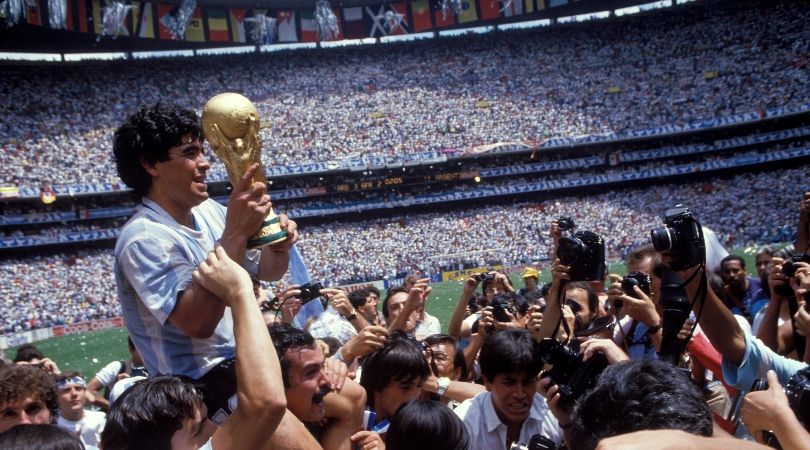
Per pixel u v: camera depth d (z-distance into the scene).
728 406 5.73
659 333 5.70
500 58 72.88
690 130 66.81
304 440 3.68
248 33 70.31
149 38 66.88
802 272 5.36
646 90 69.44
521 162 70.88
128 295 3.64
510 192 69.62
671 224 4.36
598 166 71.31
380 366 5.33
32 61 62.97
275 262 3.99
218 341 3.74
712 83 68.56
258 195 3.36
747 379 4.55
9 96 61.19
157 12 66.69
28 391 5.17
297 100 68.88
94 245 63.16
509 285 11.76
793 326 6.33
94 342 41.12
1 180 56.56
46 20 59.28
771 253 10.54
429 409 4.11
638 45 72.44
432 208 70.69
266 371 2.93
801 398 3.10
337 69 71.62
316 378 4.28
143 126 3.62
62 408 8.19
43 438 3.38
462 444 4.07
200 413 3.51
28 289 55.53
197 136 3.71
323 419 4.57
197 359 3.67
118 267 3.62
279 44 71.31
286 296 5.36
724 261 9.71
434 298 44.66
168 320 3.41
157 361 3.71
